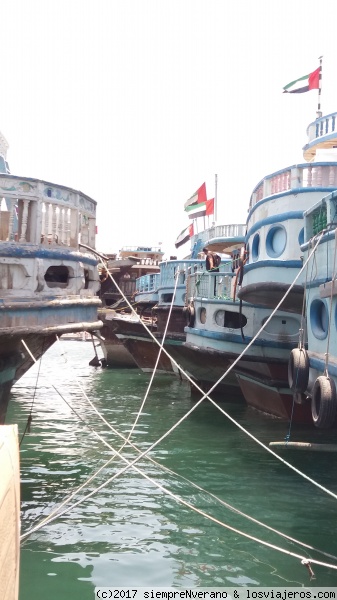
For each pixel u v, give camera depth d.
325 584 7.81
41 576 7.94
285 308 17.19
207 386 24.11
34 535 9.30
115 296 43.56
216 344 20.39
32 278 11.62
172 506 10.70
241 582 7.85
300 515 10.27
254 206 17.91
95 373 34.31
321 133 20.88
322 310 12.65
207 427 17.83
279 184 16.72
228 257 34.22
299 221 15.70
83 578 7.89
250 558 8.60
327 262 11.59
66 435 16.70
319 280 12.08
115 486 11.84
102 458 14.02
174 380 30.78
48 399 23.89
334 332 11.03
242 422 18.53
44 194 11.86
